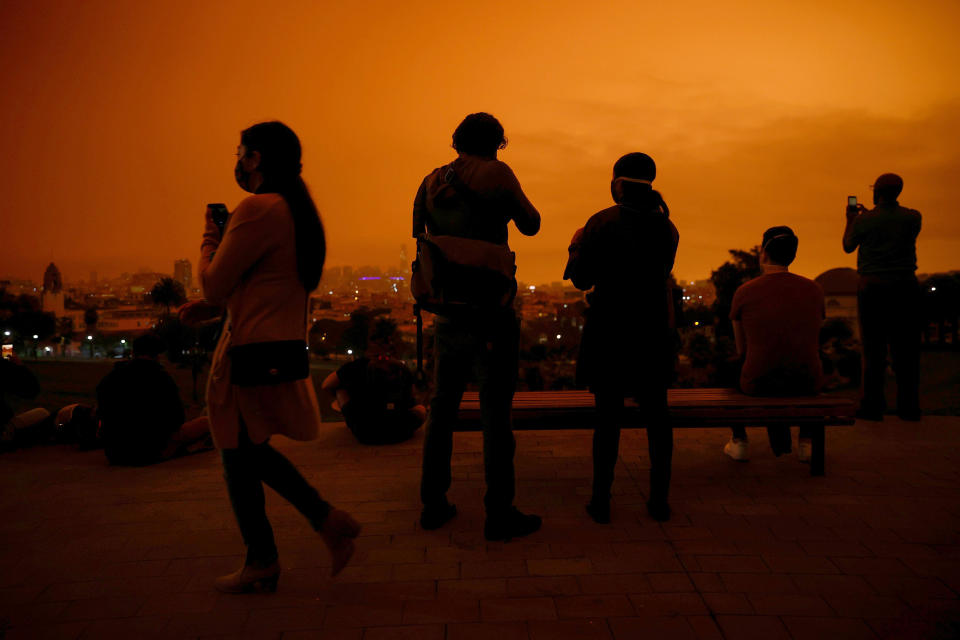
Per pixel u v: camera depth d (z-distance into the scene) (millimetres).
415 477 3881
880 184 4934
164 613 2330
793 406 3611
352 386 4527
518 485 3713
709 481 3723
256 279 2203
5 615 2320
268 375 2164
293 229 2242
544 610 2312
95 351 60188
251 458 2338
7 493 3688
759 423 3631
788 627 2172
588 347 3082
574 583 2518
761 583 2492
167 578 2619
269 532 2467
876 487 3578
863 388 5125
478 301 2682
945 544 2834
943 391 8984
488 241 2773
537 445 4574
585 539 2941
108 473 4059
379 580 2570
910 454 4184
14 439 4625
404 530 3078
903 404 5078
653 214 3021
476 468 4051
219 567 2721
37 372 38062
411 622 2244
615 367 3012
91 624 2252
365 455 4367
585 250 3029
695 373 21000
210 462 4285
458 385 2965
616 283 3004
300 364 2252
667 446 3119
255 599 2426
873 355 5039
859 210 5207
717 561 2693
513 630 2180
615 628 2182
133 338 4332
